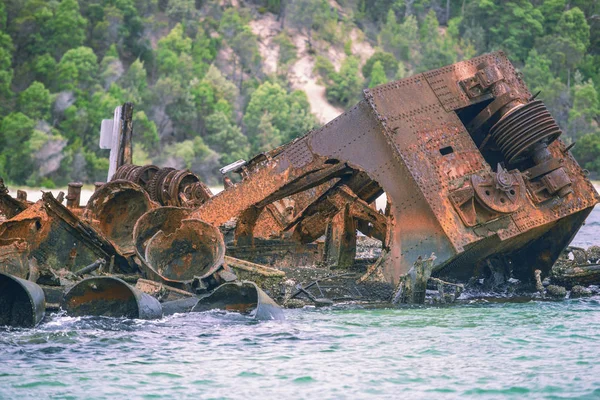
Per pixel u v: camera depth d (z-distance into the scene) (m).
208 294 35.25
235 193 40.44
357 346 30.72
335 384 26.58
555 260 41.59
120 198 42.00
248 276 37.66
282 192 42.16
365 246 51.16
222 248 36.78
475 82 39.75
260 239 43.94
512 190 38.06
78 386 25.83
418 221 38.19
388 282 38.59
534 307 38.16
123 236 42.06
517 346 31.11
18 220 36.19
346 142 39.59
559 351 30.45
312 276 39.62
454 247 37.31
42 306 32.00
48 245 38.03
